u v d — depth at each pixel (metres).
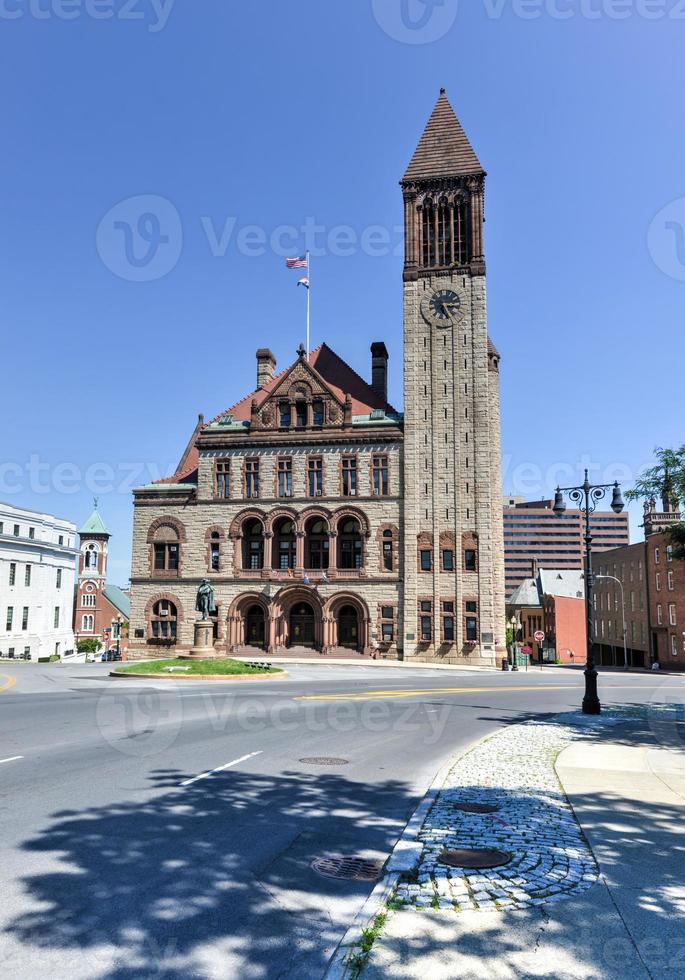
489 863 9.02
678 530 26.00
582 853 9.49
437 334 63.41
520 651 71.06
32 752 15.82
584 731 21.28
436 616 60.06
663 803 12.24
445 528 61.00
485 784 13.65
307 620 64.56
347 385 70.00
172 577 65.12
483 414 61.62
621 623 90.94
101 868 8.77
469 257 63.91
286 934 7.20
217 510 65.31
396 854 9.37
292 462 64.56
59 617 105.00
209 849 9.66
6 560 90.69
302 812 11.73
